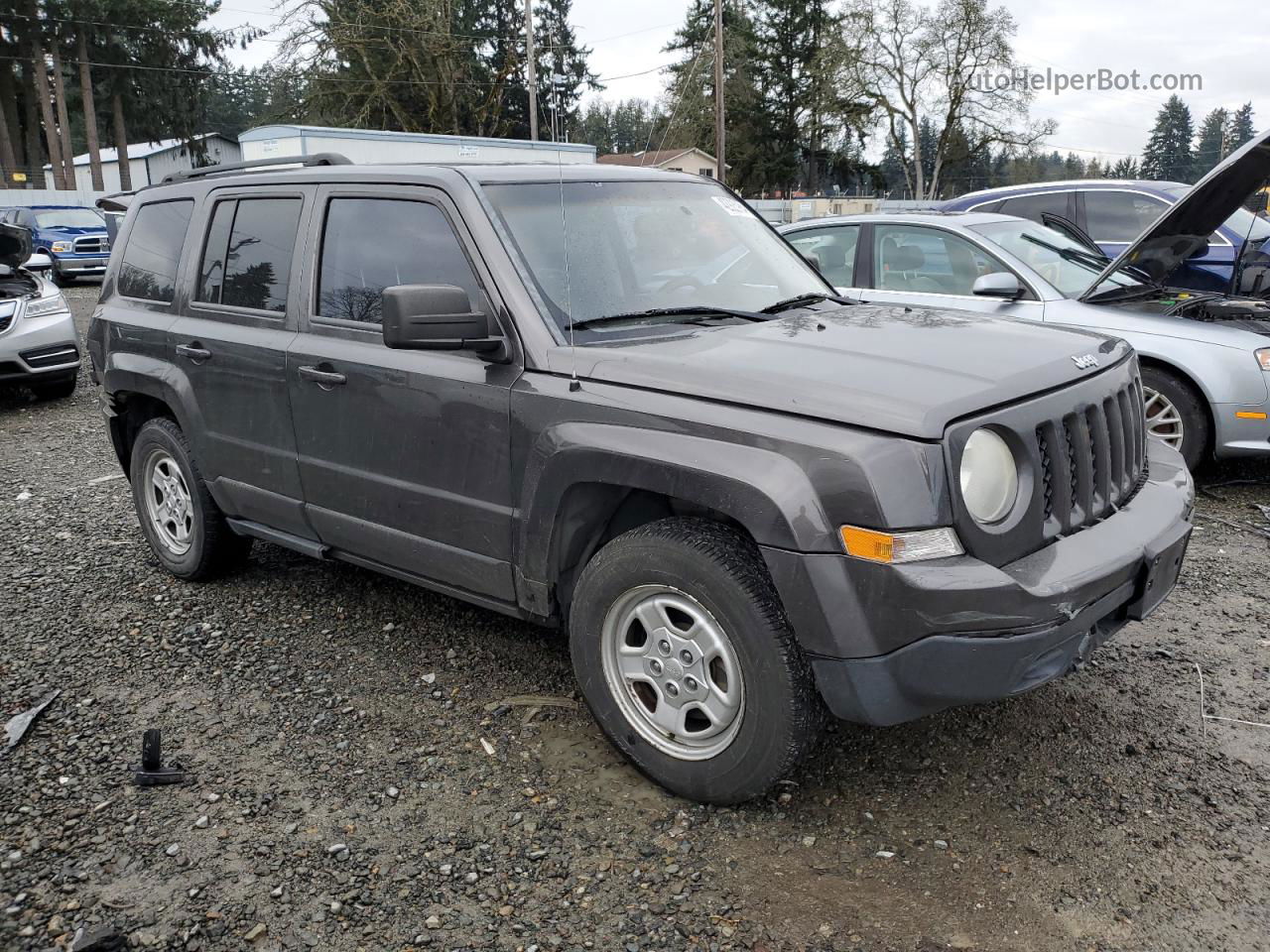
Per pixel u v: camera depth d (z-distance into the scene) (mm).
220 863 2777
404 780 3168
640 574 2938
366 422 3646
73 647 4180
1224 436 5852
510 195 3504
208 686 3820
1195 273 7902
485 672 3900
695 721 3059
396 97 39094
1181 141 92188
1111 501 3068
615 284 3465
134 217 5012
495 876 2709
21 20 41938
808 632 2602
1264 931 2465
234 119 83188
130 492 6520
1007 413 2699
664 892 2633
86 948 2441
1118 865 2719
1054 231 7422
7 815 3008
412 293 3000
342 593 4719
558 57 45219
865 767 3203
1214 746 3303
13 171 43594
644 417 2885
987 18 53219
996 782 3109
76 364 9773
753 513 2631
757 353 3002
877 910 2555
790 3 59781
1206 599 4512
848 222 7445
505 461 3232
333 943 2475
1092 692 3666
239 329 4164
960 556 2566
